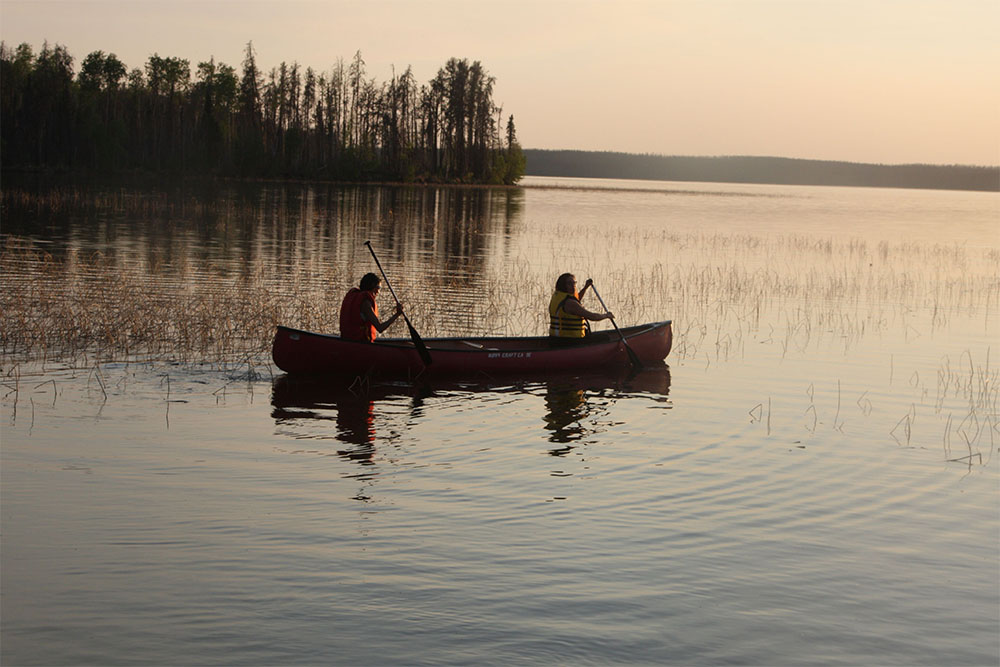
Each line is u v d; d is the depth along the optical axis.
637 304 18.33
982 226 53.84
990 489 7.81
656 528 6.70
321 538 6.31
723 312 17.61
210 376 11.24
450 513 6.88
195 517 6.62
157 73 110.69
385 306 16.53
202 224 34.34
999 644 5.15
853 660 4.94
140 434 8.70
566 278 13.33
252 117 100.75
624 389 11.50
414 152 103.94
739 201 96.06
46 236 27.03
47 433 8.55
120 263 21.44
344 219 40.72
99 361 11.63
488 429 9.42
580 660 4.82
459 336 13.77
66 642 4.85
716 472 8.09
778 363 13.19
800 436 9.35
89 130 92.25
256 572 5.73
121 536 6.23
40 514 6.57
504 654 4.86
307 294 17.58
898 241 37.25
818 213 68.38
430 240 31.80
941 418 10.20
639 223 45.81
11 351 11.88
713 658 4.91
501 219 45.78
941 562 6.26
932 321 17.03
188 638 4.92
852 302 19.20
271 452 8.32
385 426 9.42
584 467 8.14
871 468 8.33
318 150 101.25
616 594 5.59
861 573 6.03
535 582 5.72
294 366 11.44
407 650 4.87
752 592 5.69
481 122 106.06
